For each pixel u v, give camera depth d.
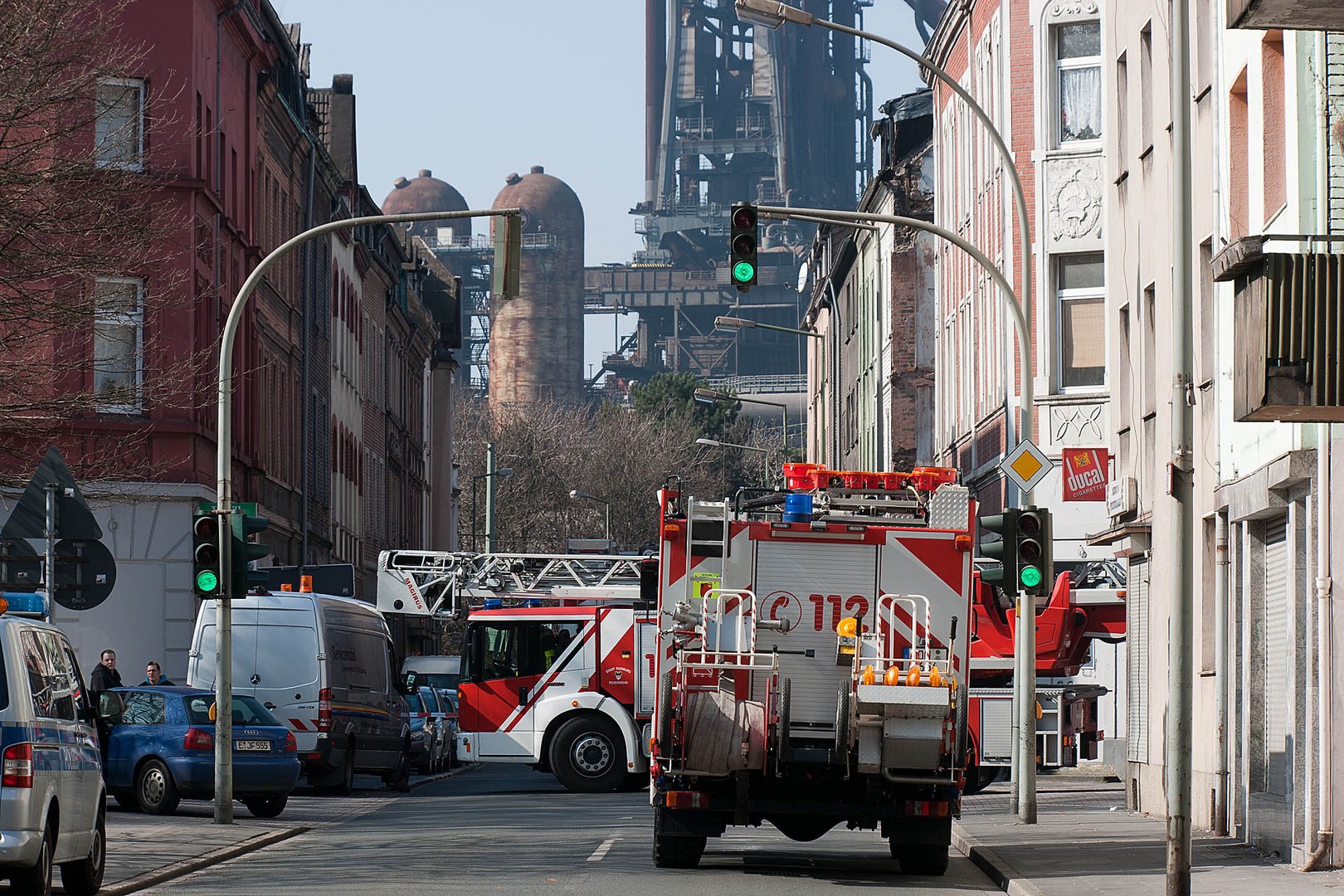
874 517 23.88
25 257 31.25
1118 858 23.66
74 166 31.42
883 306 85.00
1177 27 18.22
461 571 51.09
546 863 23.83
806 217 30.23
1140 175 33.44
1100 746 41.75
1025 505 29.20
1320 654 21.81
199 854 24.30
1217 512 28.05
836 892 20.80
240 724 32.59
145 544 46.91
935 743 22.27
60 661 19.34
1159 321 31.50
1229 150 27.53
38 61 30.48
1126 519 33.91
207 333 48.69
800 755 22.73
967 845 26.00
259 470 55.81
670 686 22.88
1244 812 26.28
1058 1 50.06
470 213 30.66
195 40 48.28
